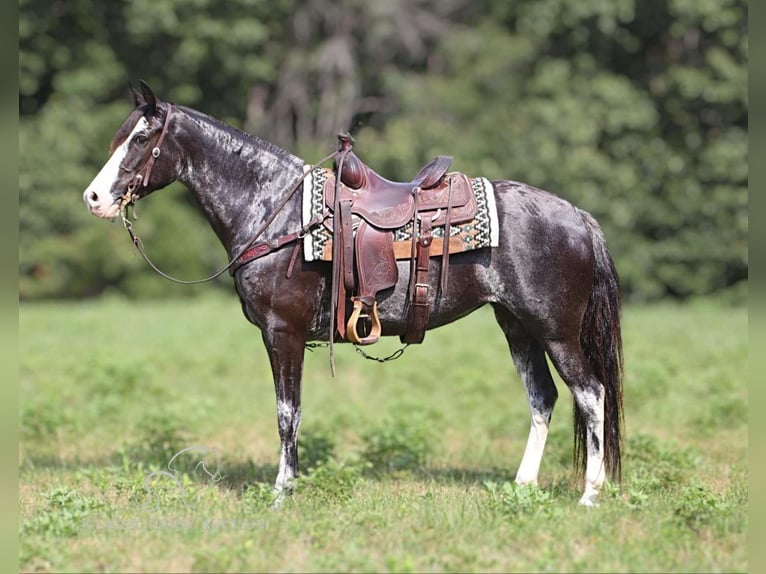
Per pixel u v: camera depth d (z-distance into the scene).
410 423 10.72
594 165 28.02
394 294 7.64
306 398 13.89
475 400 13.09
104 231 28.56
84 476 9.03
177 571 6.38
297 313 7.70
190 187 7.96
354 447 10.87
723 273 29.11
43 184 27.78
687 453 9.48
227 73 28.98
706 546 6.69
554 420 11.59
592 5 28.45
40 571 6.37
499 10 30.95
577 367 7.74
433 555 6.52
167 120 7.80
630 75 30.66
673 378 14.13
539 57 30.59
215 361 15.87
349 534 6.86
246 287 7.74
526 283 7.63
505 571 6.33
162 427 10.77
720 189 28.34
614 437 7.86
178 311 23.73
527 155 28.48
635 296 29.41
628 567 6.34
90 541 6.86
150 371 14.17
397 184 7.78
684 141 29.50
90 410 12.12
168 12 27.56
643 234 29.56
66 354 16.62
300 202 7.75
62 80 28.11
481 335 18.98
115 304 25.91
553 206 7.77
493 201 7.66
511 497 7.26
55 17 28.25
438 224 7.59
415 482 8.80
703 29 29.27
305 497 7.62
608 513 7.22
